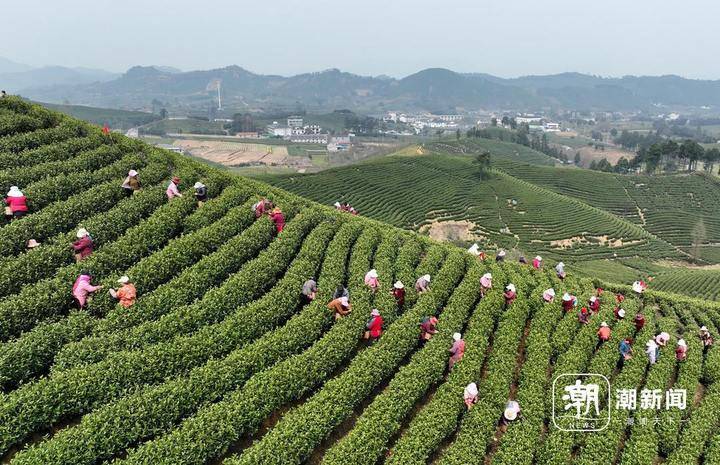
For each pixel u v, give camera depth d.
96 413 14.61
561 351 25.86
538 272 36.84
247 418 16.39
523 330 27.33
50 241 22.05
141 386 16.42
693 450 21.48
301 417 17.00
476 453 18.38
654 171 183.25
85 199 24.97
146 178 29.38
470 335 24.53
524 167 158.88
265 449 15.42
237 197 31.12
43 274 20.28
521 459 18.62
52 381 14.97
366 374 19.92
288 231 29.36
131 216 25.45
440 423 18.88
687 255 106.44
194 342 18.44
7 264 19.45
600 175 154.50
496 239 102.38
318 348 20.33
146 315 19.45
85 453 13.46
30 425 14.13
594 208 126.00
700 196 138.62
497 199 122.88
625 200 139.25
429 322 23.80
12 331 17.41
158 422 15.34
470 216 112.69
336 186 117.19
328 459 16.17
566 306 29.73
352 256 29.64
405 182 125.88
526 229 108.62
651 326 30.94
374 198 114.25
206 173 33.44
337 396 18.38
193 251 24.05
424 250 35.84
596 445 20.36
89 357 16.77
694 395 25.50
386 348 21.86
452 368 22.12
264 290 24.38
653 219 128.75
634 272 87.62
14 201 22.80
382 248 31.91
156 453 14.03
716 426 23.42
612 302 34.09
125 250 22.47
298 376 18.66
